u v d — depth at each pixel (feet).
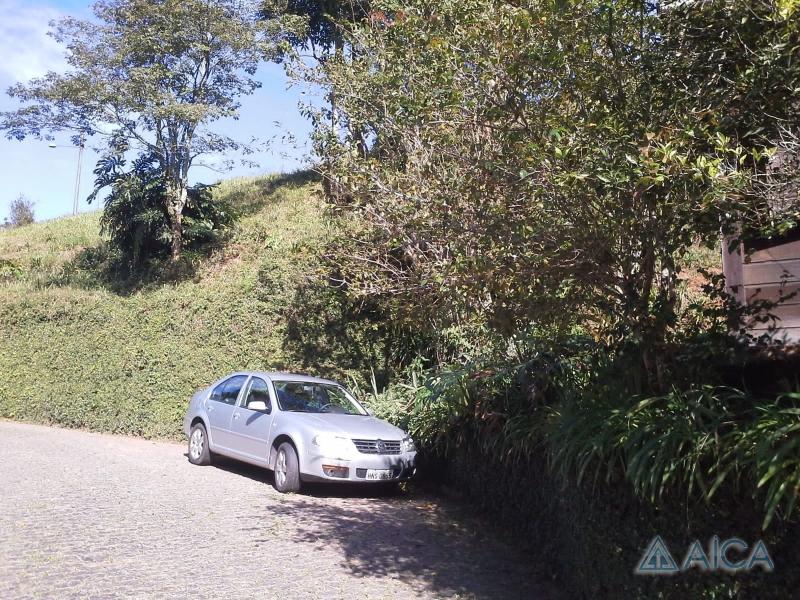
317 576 21.22
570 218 17.15
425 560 23.49
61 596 18.48
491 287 18.37
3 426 55.72
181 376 50.14
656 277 18.71
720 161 15.53
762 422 13.94
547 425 21.72
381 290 32.22
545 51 19.04
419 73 25.17
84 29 62.80
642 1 18.85
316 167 36.40
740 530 14.10
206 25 64.34
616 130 17.34
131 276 68.49
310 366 45.93
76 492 30.71
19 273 76.89
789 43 16.52
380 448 32.71
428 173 24.58
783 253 26.50
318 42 72.43
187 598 18.84
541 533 23.16
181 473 36.68
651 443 15.17
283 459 33.09
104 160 67.46
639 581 16.01
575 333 24.25
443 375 32.63
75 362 56.80
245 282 50.01
